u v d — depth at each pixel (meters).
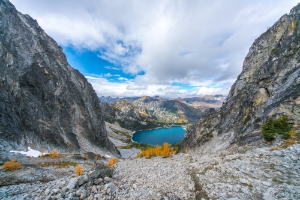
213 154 24.53
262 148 19.55
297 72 33.53
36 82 74.19
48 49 102.12
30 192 14.10
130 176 16.78
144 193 12.27
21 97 59.44
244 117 50.94
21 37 81.50
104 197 11.33
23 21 96.62
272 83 42.88
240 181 12.73
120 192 12.36
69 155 52.69
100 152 87.44
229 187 11.94
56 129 67.06
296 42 48.03
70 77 110.75
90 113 114.50
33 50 86.81
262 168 14.12
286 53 49.34
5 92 52.94
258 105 44.25
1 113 46.34
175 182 14.52
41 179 22.81
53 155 44.72
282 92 33.53
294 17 56.34
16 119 51.12
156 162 24.66
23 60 74.50
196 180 14.56
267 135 22.03
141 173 18.03
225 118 72.62
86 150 78.69
